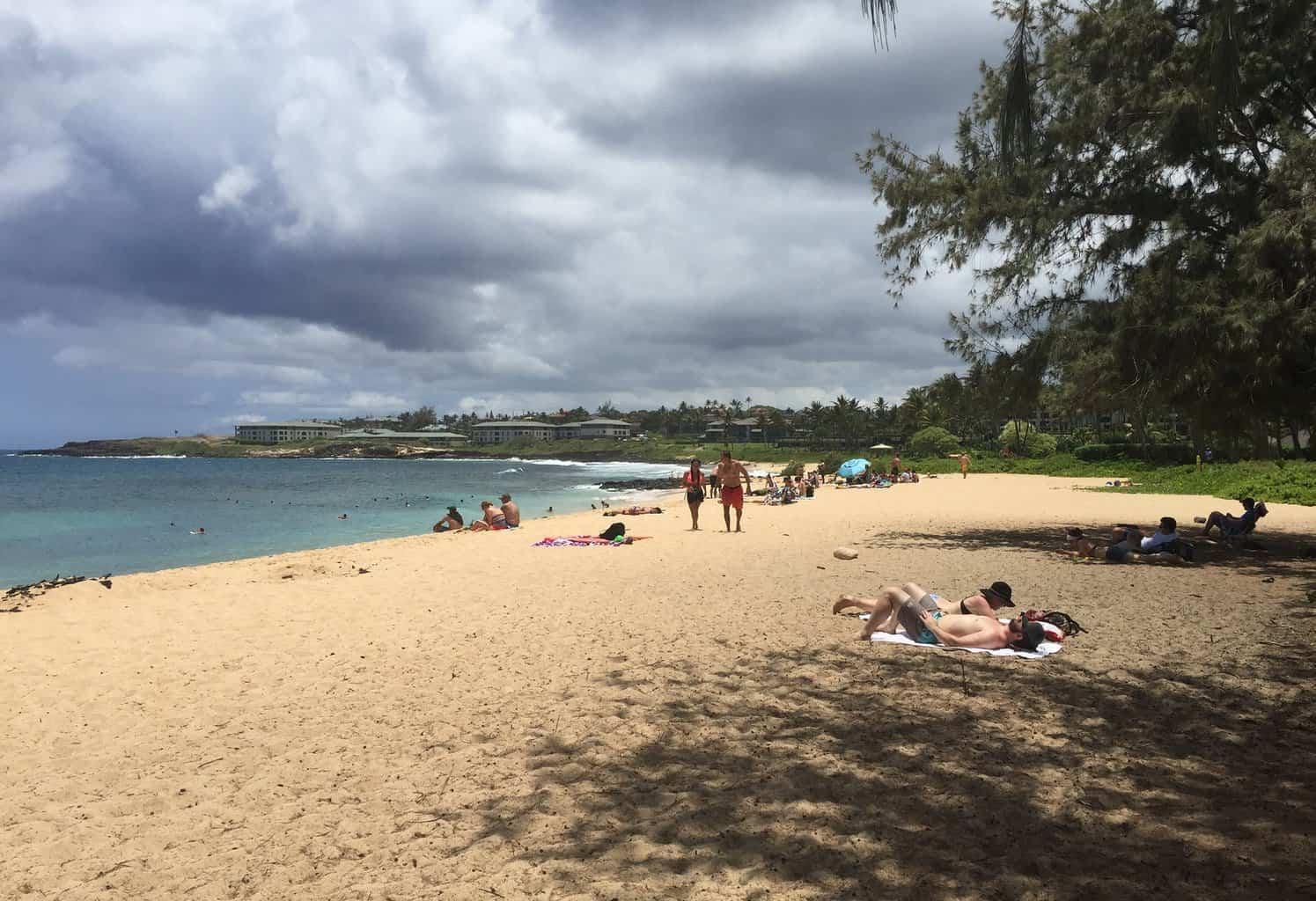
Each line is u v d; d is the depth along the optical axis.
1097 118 14.12
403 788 4.32
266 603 10.32
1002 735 4.99
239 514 34.81
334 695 6.15
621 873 3.29
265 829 3.85
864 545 16.20
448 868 3.38
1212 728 5.06
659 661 7.00
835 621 8.70
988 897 3.04
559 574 12.59
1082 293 15.35
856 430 147.25
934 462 67.44
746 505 31.11
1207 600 9.59
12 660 7.42
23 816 4.07
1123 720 5.26
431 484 68.44
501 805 4.05
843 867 3.30
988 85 15.33
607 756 4.72
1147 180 14.34
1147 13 13.61
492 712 5.64
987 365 16.12
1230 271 12.78
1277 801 3.92
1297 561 13.02
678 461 164.50
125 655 7.60
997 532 18.55
